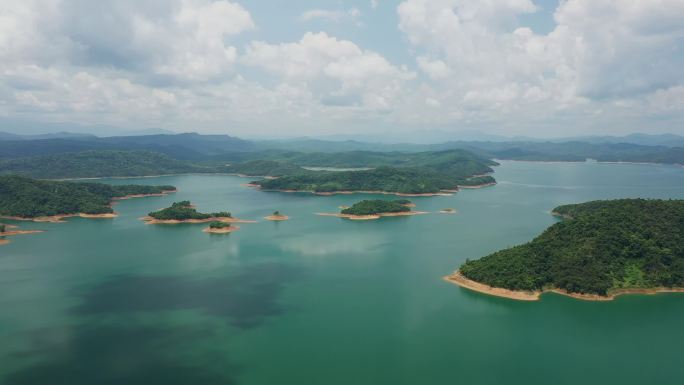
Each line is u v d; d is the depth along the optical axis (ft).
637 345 377.91
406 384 319.88
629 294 479.00
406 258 637.71
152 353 363.56
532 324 416.87
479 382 323.37
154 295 490.90
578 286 479.41
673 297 475.31
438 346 375.66
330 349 370.32
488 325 415.64
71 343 378.94
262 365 345.72
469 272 528.63
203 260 630.33
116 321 422.82
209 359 354.74
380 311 447.01
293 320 426.92
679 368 342.85
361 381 323.98
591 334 398.01
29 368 339.77
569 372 336.90
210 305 463.01
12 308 452.35
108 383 321.32
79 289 508.94
